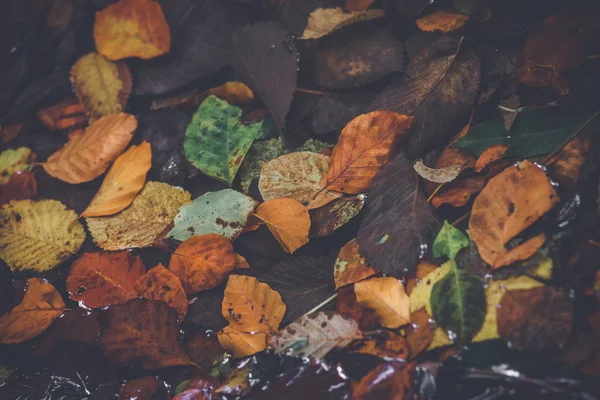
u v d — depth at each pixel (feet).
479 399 2.78
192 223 3.00
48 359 2.97
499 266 2.86
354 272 2.90
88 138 3.18
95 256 3.02
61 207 3.12
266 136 3.13
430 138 3.02
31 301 3.01
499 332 2.81
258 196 3.06
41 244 3.10
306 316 2.88
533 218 2.88
